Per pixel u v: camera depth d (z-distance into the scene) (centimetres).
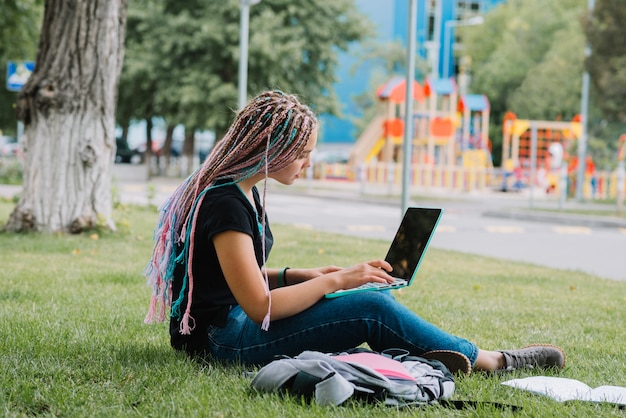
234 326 317
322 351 315
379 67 4788
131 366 338
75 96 924
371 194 2550
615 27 2478
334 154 4272
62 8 909
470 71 4812
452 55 5325
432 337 321
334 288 310
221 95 2983
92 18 912
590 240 1384
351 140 5584
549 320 535
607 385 341
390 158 2975
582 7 4403
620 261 1086
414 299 607
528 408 285
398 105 3184
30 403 289
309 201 2278
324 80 3284
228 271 297
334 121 5616
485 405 284
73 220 936
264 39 2988
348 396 279
